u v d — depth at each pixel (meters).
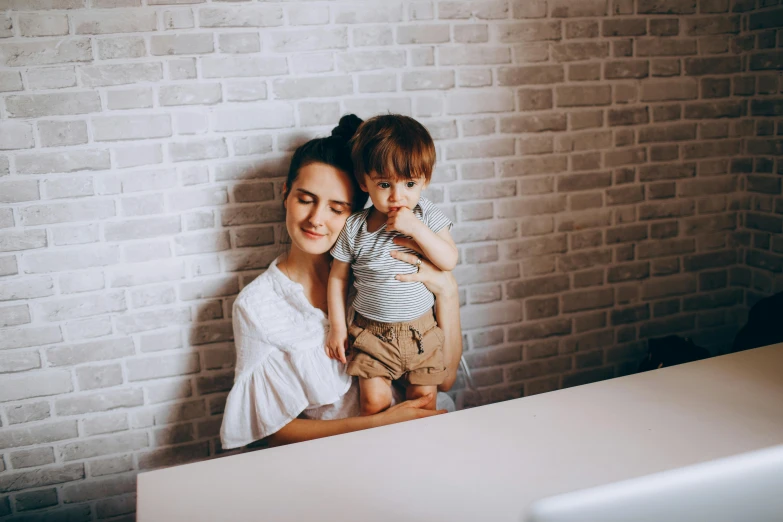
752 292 2.72
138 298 2.08
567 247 2.51
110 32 1.92
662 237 2.64
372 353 1.83
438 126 2.26
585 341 2.61
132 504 2.18
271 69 2.07
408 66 2.20
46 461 2.08
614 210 2.55
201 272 2.12
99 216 2.01
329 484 1.30
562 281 2.53
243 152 2.09
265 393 1.89
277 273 1.96
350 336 1.92
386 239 1.82
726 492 0.67
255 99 2.07
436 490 1.26
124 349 2.10
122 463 2.15
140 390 2.13
